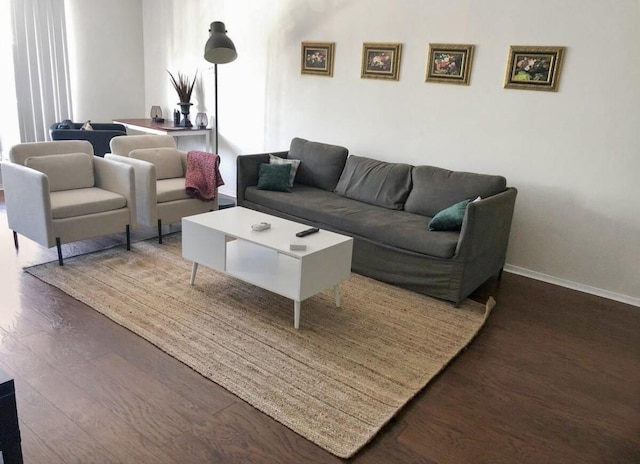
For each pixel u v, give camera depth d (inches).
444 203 150.2
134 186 153.8
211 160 172.7
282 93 202.5
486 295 142.3
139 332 109.3
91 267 142.6
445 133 164.9
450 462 78.2
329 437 81.5
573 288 150.7
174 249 161.0
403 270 139.1
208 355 102.6
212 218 132.3
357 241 147.3
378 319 122.7
